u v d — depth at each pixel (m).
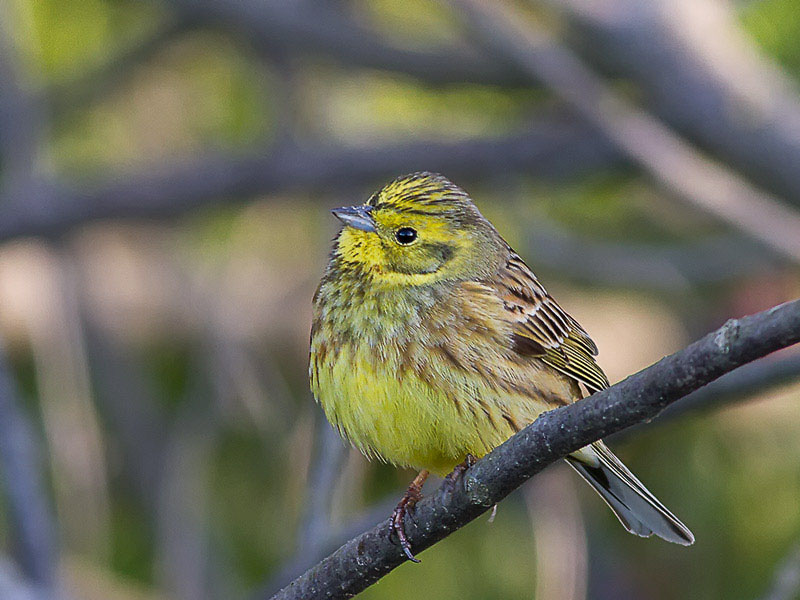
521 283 8.89
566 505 11.16
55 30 15.19
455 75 14.21
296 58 14.81
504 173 14.61
